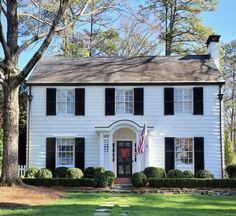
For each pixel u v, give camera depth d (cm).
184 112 2794
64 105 2833
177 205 1697
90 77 2861
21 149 3391
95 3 2892
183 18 4119
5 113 2036
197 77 2827
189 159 2780
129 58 3125
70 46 4028
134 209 1518
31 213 1382
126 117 2795
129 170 2798
